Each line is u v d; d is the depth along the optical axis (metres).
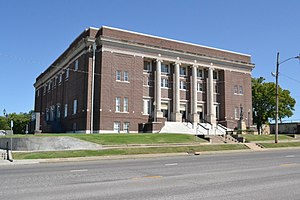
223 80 56.22
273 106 72.94
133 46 47.41
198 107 54.28
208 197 9.13
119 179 12.72
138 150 28.59
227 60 56.41
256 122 74.38
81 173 14.88
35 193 9.89
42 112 71.88
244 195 9.41
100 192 9.93
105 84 44.59
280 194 9.56
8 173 15.51
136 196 9.29
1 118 103.50
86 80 46.19
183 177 13.14
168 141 34.62
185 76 53.81
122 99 45.84
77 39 51.78
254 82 75.44
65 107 54.62
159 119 46.69
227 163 18.95
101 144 30.98
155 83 49.50
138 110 47.12
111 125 44.47
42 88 74.56
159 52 49.88
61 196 9.36
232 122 55.09
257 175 13.65
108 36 45.62
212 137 39.09
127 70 46.69
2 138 34.69
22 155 25.48
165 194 9.56
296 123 63.78
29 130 75.06
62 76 57.72
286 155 24.92
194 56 53.03
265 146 35.50
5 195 9.64
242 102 57.75
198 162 19.91
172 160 22.08
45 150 28.83
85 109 45.31
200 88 55.09
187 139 36.78
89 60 46.09
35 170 16.83
